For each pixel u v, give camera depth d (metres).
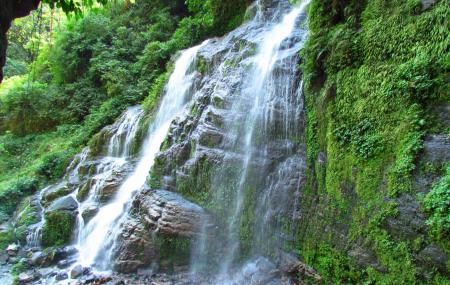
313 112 6.73
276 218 6.82
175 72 11.84
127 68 16.77
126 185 9.88
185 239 7.43
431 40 5.05
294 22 9.22
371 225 5.26
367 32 5.97
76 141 14.60
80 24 18.39
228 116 8.16
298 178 6.75
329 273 5.87
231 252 7.24
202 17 14.41
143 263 7.62
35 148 16.84
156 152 9.88
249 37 9.70
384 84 5.49
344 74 6.16
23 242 10.07
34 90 18.47
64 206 10.31
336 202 5.93
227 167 7.68
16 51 24.16
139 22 18.47
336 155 5.98
